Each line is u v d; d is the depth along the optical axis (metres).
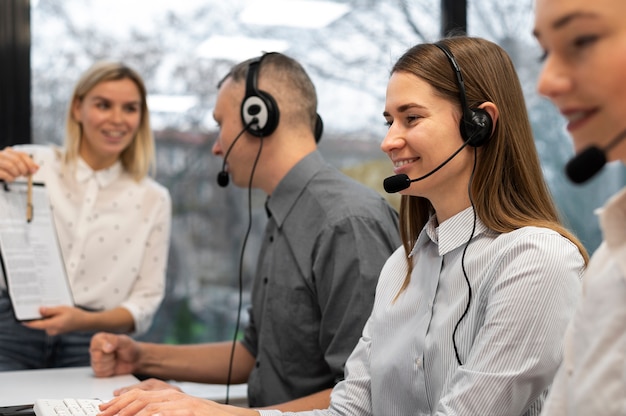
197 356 1.89
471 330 1.15
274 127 1.71
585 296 0.80
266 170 1.75
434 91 1.19
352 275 1.54
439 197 1.23
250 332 1.93
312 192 1.67
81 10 2.43
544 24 0.68
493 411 1.04
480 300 1.14
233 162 1.78
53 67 2.41
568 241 1.12
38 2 2.39
